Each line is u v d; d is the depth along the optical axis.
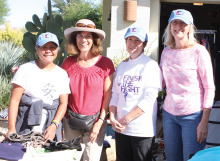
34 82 2.64
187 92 2.57
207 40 7.08
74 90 2.88
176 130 2.74
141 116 2.65
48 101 2.70
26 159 2.13
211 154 1.78
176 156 2.80
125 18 6.03
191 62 2.53
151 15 6.41
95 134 2.89
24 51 8.43
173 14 2.57
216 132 3.49
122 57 5.93
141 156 2.72
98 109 2.92
